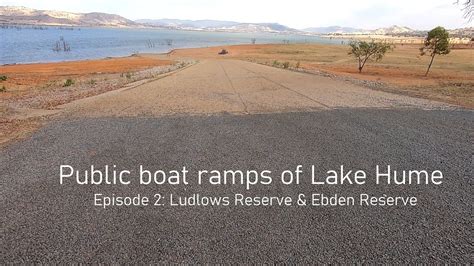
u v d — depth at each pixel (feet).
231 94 42.14
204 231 10.36
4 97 46.96
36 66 130.00
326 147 18.71
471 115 27.35
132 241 9.87
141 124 24.90
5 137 21.33
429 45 104.47
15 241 9.93
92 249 9.50
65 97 43.75
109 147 18.99
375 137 20.70
